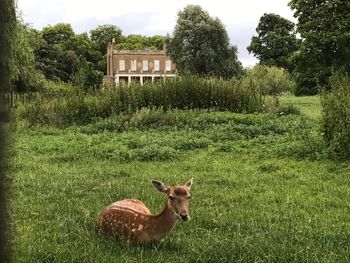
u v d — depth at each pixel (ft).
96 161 42.63
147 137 52.26
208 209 26.73
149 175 36.40
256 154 44.45
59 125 65.72
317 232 21.98
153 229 19.34
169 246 19.67
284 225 23.43
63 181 33.32
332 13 143.74
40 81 111.45
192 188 32.07
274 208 27.12
